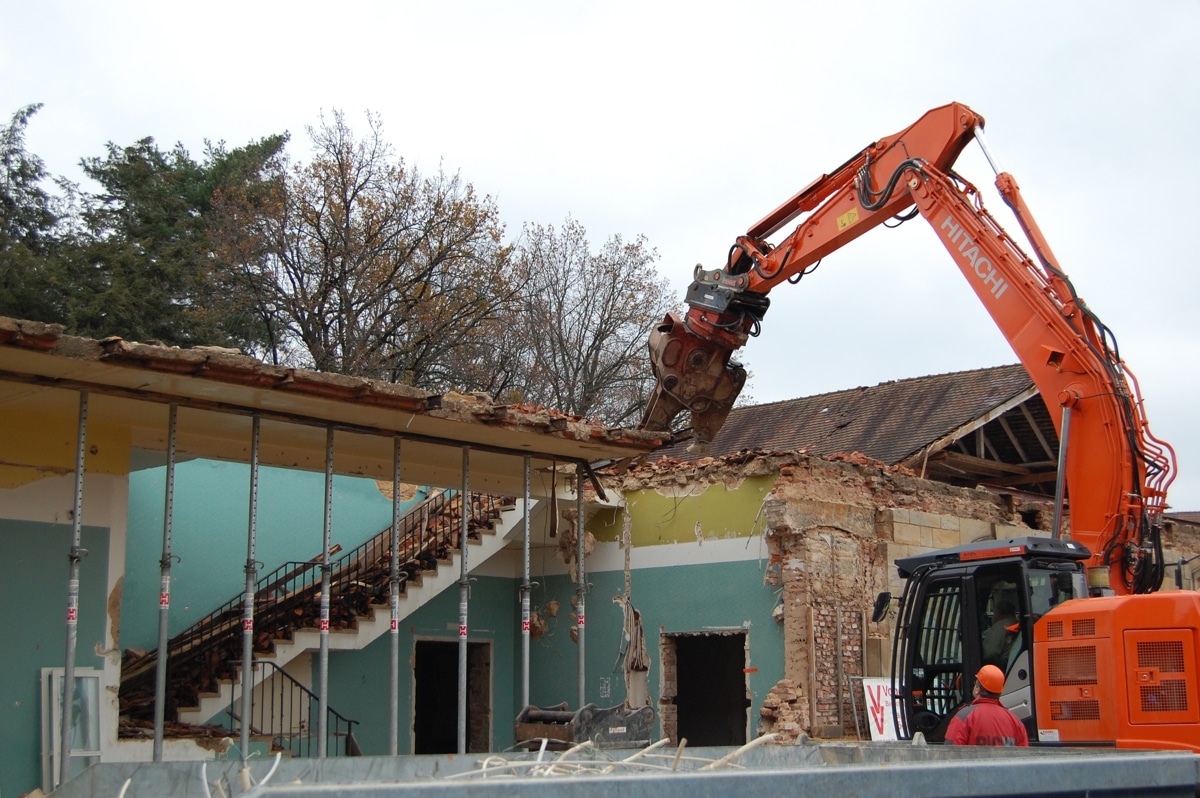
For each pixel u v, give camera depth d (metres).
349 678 15.57
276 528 16.62
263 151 35.97
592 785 2.99
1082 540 9.18
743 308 12.81
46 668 9.80
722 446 22.94
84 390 8.78
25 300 26.72
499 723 17.25
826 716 13.76
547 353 32.12
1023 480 20.38
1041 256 9.78
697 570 15.27
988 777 3.63
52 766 9.58
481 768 4.77
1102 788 3.94
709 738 16.62
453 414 9.91
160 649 8.97
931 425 19.11
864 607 14.59
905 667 9.84
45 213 29.89
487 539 16.03
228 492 16.31
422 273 28.95
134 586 15.13
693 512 15.50
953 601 9.73
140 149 34.69
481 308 29.78
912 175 10.86
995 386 19.50
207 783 4.06
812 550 14.17
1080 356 9.32
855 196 11.76
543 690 17.00
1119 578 8.98
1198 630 7.72
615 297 32.84
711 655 16.97
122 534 10.56
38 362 8.13
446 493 17.31
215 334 28.72
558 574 17.08
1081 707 8.20
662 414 13.05
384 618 14.71
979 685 7.89
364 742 15.57
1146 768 4.12
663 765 5.10
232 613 14.84
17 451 9.92
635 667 15.73
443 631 16.77
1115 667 8.00
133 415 10.25
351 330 28.06
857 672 14.30
